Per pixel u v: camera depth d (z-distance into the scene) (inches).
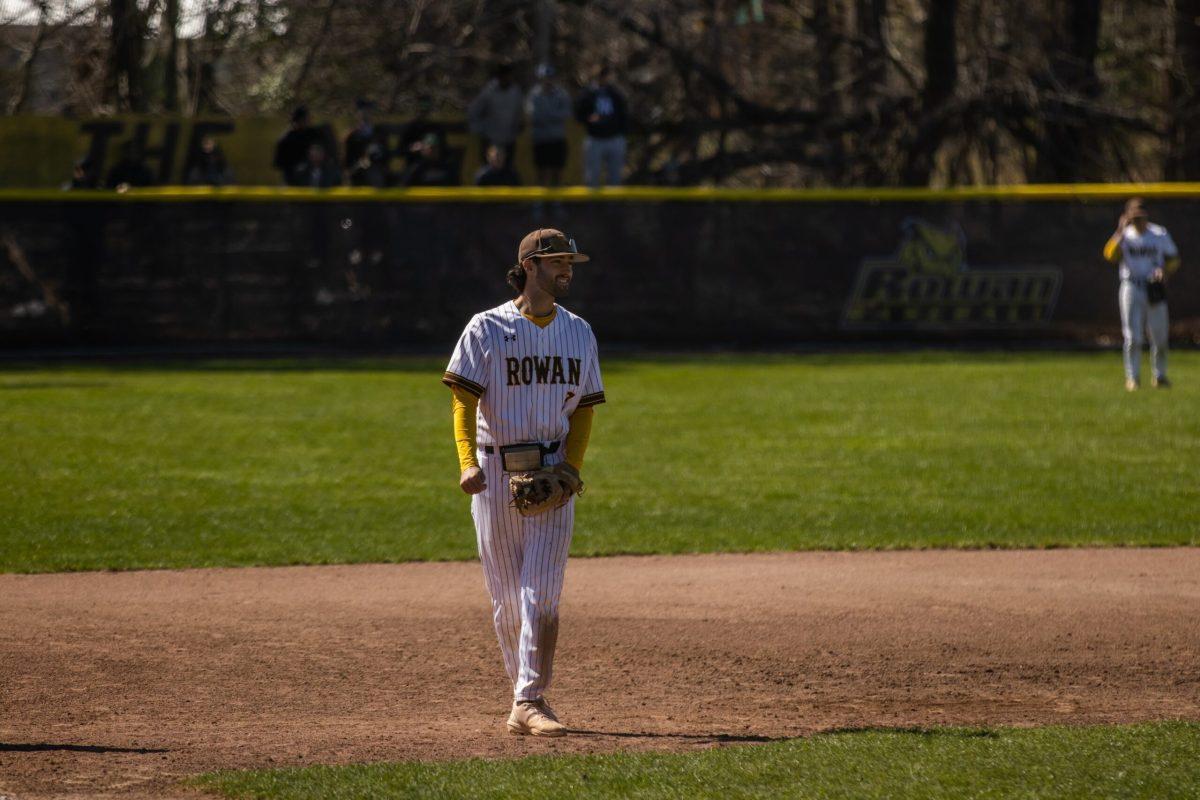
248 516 1406.3
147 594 1113.4
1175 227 3102.9
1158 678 895.1
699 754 687.1
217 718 797.9
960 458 1729.8
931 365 2775.6
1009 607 1080.2
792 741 715.4
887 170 3836.1
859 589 1139.9
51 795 634.8
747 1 4079.7
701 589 1140.5
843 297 3115.2
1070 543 1305.4
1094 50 3902.6
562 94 3129.9
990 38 3978.8
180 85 4244.6
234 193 2952.8
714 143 4190.5
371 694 855.1
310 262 2984.7
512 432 734.5
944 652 956.6
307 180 3090.6
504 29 4168.3
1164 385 2372.0
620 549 1286.9
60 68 4210.1
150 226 2938.0
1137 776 629.0
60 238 2918.3
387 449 1788.9
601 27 4170.8
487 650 962.7
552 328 735.7
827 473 1644.9
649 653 954.7
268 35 4111.7
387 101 4067.4
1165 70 4141.2
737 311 3105.3
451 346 3031.5
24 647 955.3
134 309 2947.8
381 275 3011.8
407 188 3093.0
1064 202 3117.6
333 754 717.9
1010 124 3828.7
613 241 3065.9
